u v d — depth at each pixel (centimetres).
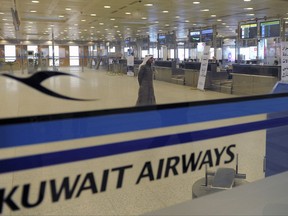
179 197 229
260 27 1130
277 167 273
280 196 220
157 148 157
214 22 1517
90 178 140
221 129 180
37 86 111
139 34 2164
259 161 287
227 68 1055
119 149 145
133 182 153
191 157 171
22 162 123
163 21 1505
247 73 780
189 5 1052
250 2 991
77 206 197
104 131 138
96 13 1245
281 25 1068
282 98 211
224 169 214
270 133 273
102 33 2114
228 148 189
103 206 218
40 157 126
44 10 1166
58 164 131
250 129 194
